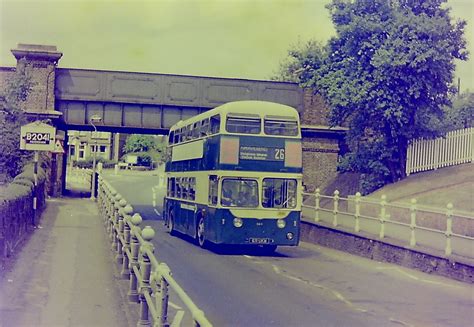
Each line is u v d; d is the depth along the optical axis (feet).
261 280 50.93
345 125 137.80
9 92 108.27
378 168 107.45
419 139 106.32
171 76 134.00
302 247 80.53
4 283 38.58
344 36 102.17
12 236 47.50
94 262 48.80
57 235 65.21
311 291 46.52
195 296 42.91
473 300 44.21
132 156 292.81
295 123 67.92
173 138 90.84
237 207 66.13
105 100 132.36
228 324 34.71
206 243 71.87
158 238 82.53
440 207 81.92
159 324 22.16
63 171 147.54
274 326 34.53
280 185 67.31
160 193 180.96
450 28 97.96
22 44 128.88
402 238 68.08
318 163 138.41
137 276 34.35
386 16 100.63
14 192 52.95
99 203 97.76
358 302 42.68
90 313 32.32
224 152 66.03
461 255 55.77
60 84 131.23
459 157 101.04
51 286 38.70
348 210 101.09
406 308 40.91
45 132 67.10
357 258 68.90
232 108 66.59
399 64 95.45
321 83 105.81
